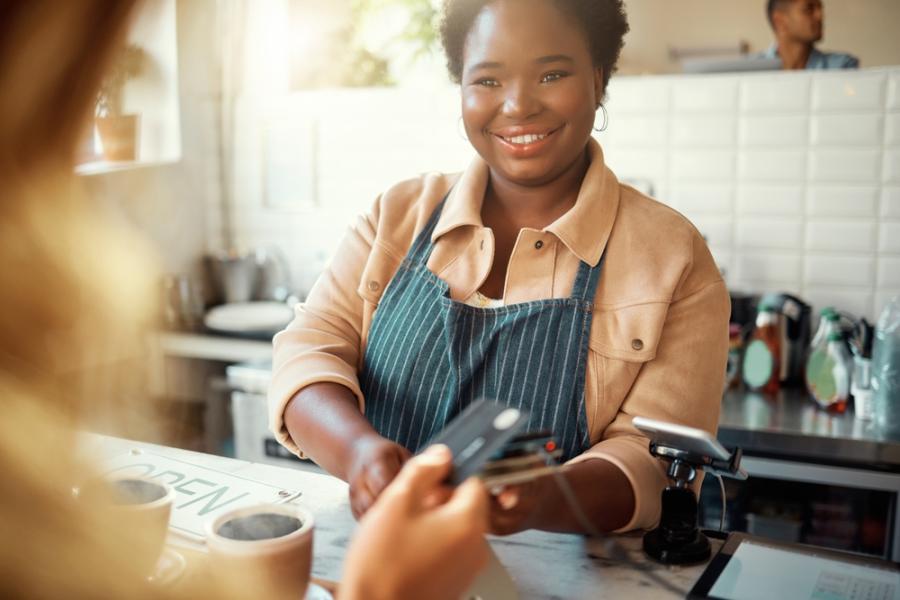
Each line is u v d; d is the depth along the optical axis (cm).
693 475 93
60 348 43
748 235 260
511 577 84
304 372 113
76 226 42
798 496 224
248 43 313
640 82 264
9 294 40
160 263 283
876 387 200
